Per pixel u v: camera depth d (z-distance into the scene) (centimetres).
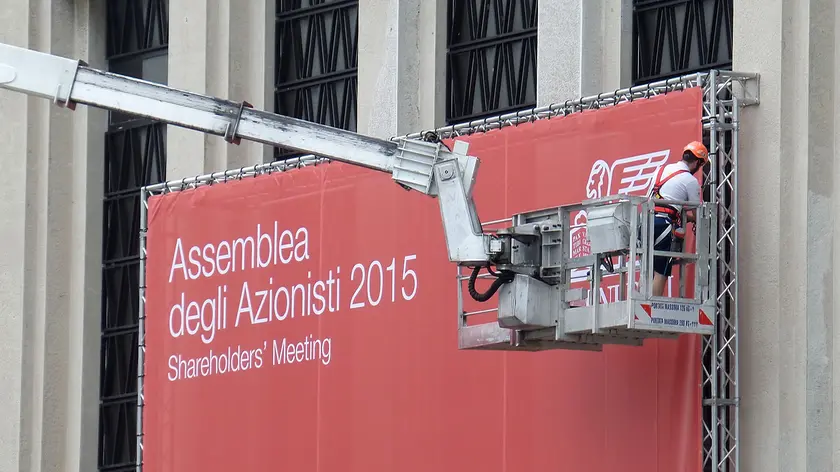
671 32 3825
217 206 4375
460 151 3453
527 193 3744
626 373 3522
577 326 3312
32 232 4916
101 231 4912
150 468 4434
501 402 3738
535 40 4094
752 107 3488
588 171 3628
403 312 3953
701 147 3347
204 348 4356
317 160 4197
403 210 3984
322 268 4138
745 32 3528
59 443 4869
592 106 3691
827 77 3469
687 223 3409
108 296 4900
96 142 4922
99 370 4878
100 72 3597
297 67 4525
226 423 4284
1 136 4969
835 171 3438
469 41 4219
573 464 3588
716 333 3409
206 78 4544
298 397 4147
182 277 4428
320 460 4078
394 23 4241
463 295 3794
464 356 3819
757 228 3441
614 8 3872
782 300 3400
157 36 4862
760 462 3381
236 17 4562
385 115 4234
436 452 3847
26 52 3597
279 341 4203
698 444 3384
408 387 3922
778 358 3381
